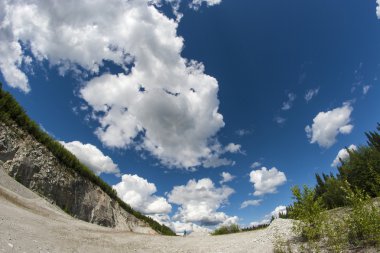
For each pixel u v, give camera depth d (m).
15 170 41.69
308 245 11.58
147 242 19.97
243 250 14.62
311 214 12.07
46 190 46.41
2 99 46.91
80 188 57.56
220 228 31.31
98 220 58.41
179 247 18.09
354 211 10.37
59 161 55.38
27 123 50.75
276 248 12.87
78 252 12.62
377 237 9.22
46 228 16.98
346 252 9.58
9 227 12.37
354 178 23.86
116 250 15.45
